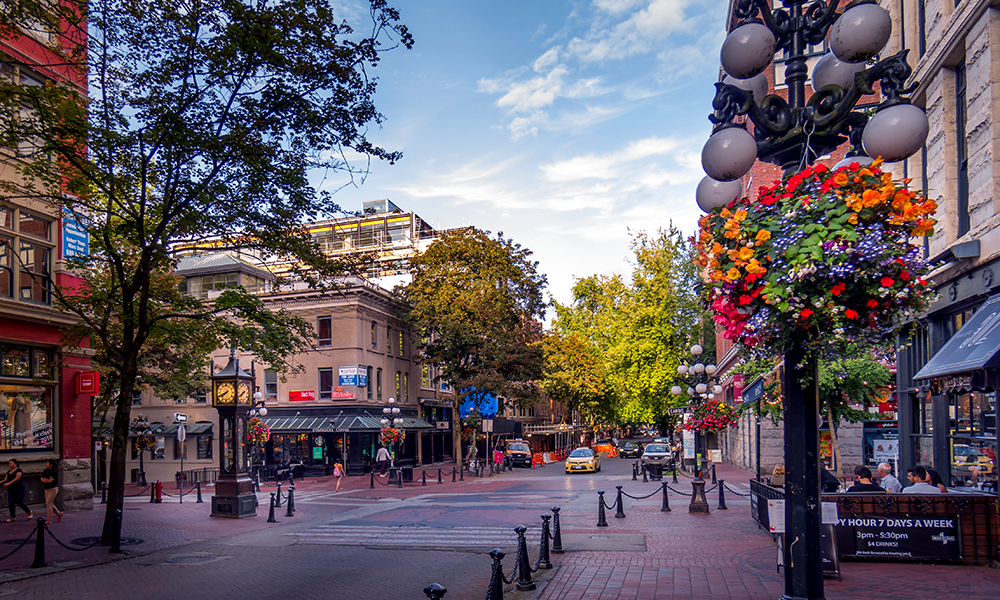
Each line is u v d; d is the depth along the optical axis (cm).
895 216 498
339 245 6119
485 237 4431
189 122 1331
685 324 4966
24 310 1920
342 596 988
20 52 1775
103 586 1077
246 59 1308
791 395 545
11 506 1834
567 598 881
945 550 1033
